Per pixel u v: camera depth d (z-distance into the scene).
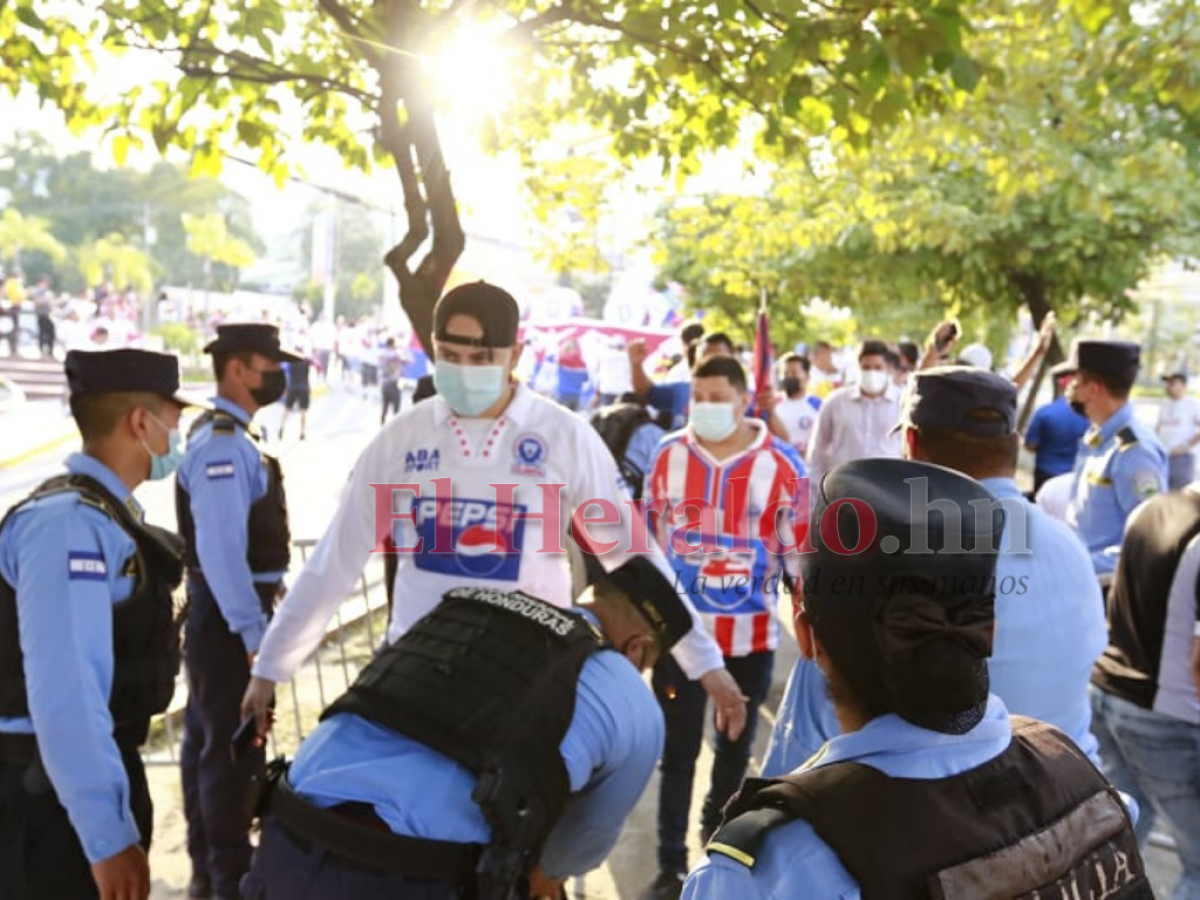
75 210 66.69
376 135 4.43
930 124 5.73
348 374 28.77
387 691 1.85
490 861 1.70
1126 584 2.96
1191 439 11.21
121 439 2.29
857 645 1.19
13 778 2.17
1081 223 10.95
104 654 2.11
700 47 3.46
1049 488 4.48
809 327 20.34
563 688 1.86
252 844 3.61
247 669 3.34
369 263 70.69
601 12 3.57
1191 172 9.27
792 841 1.13
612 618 2.18
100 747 2.06
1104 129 8.86
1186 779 2.93
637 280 13.15
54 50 4.24
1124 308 12.73
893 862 1.09
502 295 2.43
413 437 2.56
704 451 3.71
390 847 1.69
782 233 10.08
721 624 3.65
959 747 1.19
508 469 2.52
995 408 2.05
